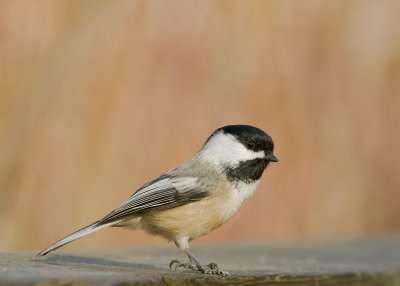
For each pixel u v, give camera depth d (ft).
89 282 17.07
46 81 42.39
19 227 40.27
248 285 21.76
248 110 43.09
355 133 45.34
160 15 43.32
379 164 45.34
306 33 45.37
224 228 42.32
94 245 40.70
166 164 41.37
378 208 44.91
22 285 16.12
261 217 42.73
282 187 43.19
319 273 23.86
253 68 43.60
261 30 44.14
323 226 43.32
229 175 25.86
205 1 43.62
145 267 23.48
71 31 43.11
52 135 41.73
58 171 41.14
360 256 30.60
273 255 30.30
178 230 25.35
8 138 41.50
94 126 41.75
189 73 42.80
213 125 42.24
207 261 27.63
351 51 46.16
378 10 46.80
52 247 23.25
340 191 44.04
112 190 40.86
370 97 45.93
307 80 44.83
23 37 42.52
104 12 43.32
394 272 26.45
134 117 41.93
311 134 44.11
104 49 42.83
